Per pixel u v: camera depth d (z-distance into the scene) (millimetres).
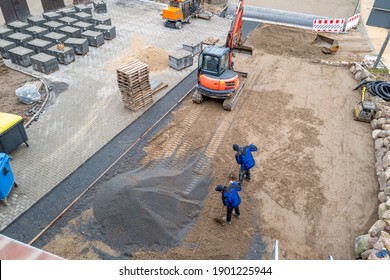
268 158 12781
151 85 16891
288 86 18250
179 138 13664
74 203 10414
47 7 26969
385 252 8156
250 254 9195
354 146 13734
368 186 11711
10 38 20125
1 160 9898
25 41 20016
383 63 20938
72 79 17688
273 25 28203
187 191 10844
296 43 24266
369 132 14688
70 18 23797
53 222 9727
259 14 29062
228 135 13969
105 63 19500
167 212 9852
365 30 27406
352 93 17828
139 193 9938
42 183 11094
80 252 9000
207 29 25984
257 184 11531
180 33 24766
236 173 11898
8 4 23812
